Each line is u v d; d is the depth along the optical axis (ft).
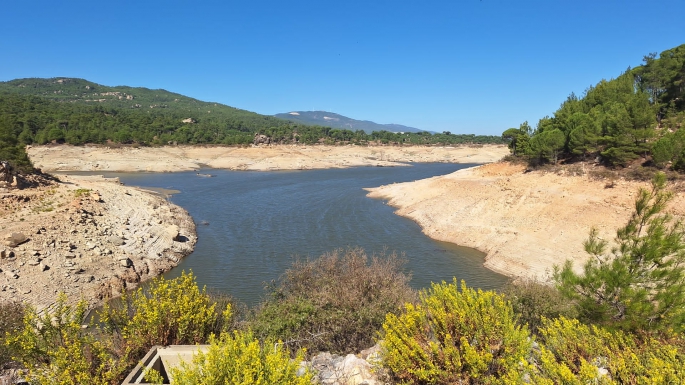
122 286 76.69
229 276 86.89
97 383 22.50
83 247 85.97
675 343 25.76
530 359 25.07
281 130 578.66
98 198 120.47
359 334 36.99
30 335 24.73
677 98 156.66
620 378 22.13
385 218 146.30
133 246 95.25
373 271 47.11
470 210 129.70
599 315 30.17
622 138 112.27
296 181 264.72
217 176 297.33
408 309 27.22
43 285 69.51
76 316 27.27
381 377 24.57
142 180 264.72
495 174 166.61
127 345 26.08
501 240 104.94
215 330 30.81
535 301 41.32
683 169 96.17
